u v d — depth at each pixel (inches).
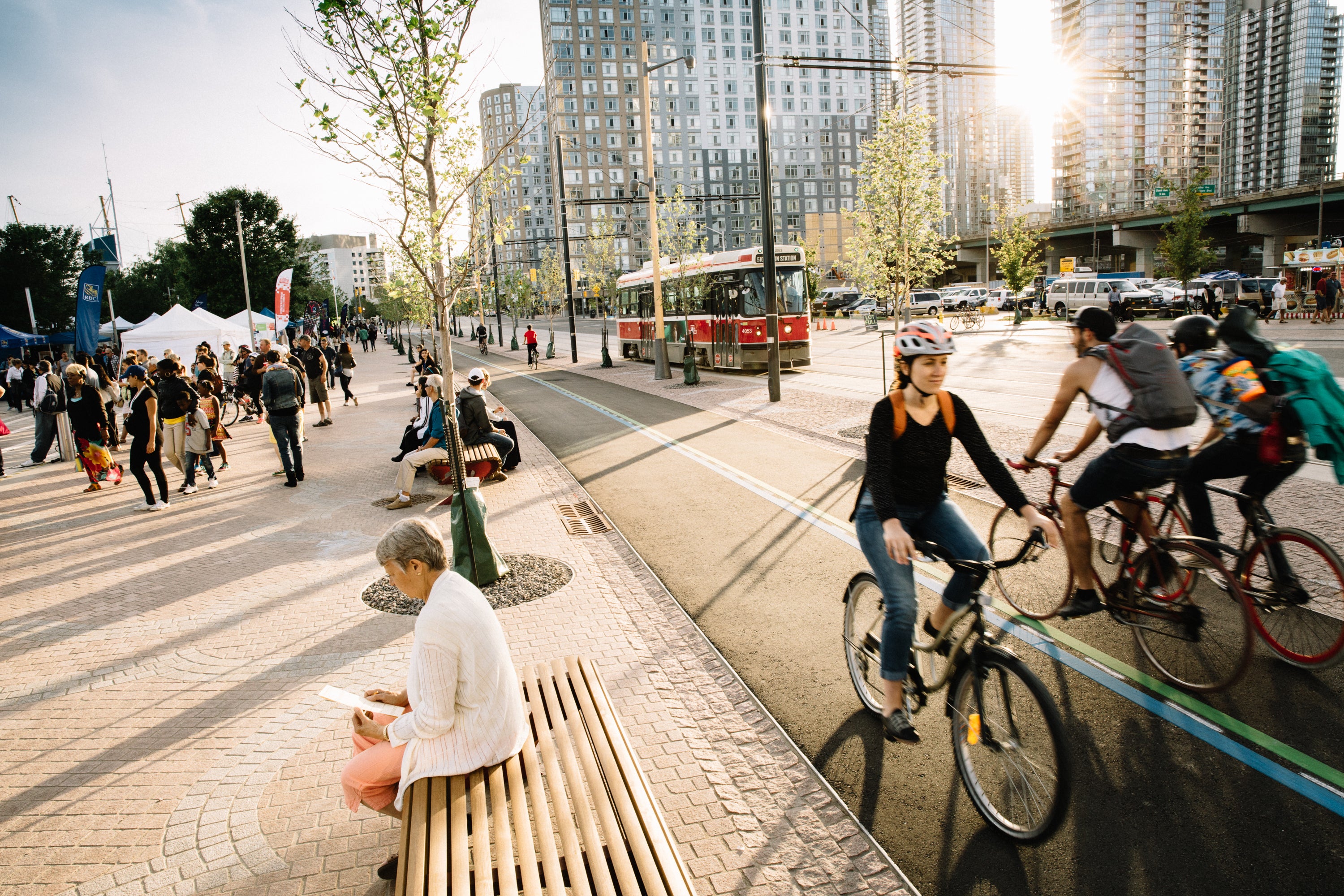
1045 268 3799.2
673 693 177.0
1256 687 162.2
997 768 125.4
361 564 287.4
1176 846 119.0
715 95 4918.8
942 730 156.2
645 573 260.2
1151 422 160.6
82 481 495.8
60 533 355.6
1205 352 187.3
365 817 137.7
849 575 245.9
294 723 171.6
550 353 1456.7
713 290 976.9
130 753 162.1
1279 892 108.7
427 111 238.4
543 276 3427.7
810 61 540.4
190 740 166.6
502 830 93.8
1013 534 215.9
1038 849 120.3
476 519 252.1
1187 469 162.7
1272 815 124.2
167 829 136.4
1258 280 1576.0
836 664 187.2
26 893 121.6
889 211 494.3
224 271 2363.4
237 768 155.0
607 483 402.6
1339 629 161.2
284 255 2450.8
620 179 4940.9
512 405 799.1
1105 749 144.8
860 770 144.3
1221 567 153.3
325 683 189.6
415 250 263.3
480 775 107.3
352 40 237.1
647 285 1206.9
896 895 112.5
